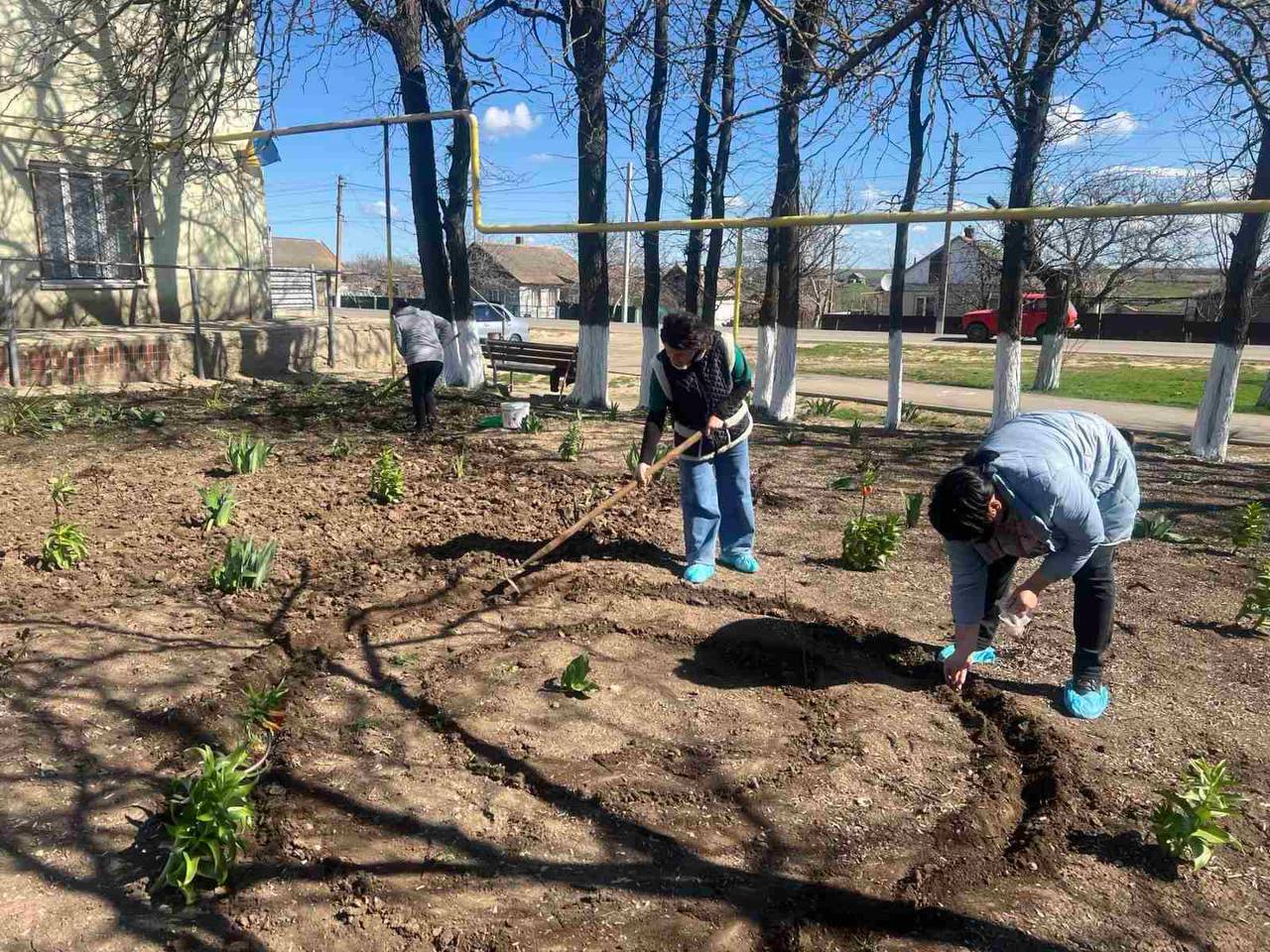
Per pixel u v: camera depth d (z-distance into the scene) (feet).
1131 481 12.00
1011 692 13.34
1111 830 10.21
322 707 12.35
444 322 33.14
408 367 32.37
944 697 13.38
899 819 10.35
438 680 13.25
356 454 28.32
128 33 45.65
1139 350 101.19
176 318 49.75
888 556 19.34
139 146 41.55
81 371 39.70
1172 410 50.90
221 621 14.70
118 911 8.37
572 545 19.61
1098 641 12.51
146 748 10.88
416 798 10.37
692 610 16.24
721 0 29.55
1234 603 17.19
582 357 41.37
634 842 9.78
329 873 9.04
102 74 45.39
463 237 46.16
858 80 24.27
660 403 16.96
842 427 39.40
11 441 28.12
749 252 137.08
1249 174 33.60
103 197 46.26
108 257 46.88
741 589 17.29
